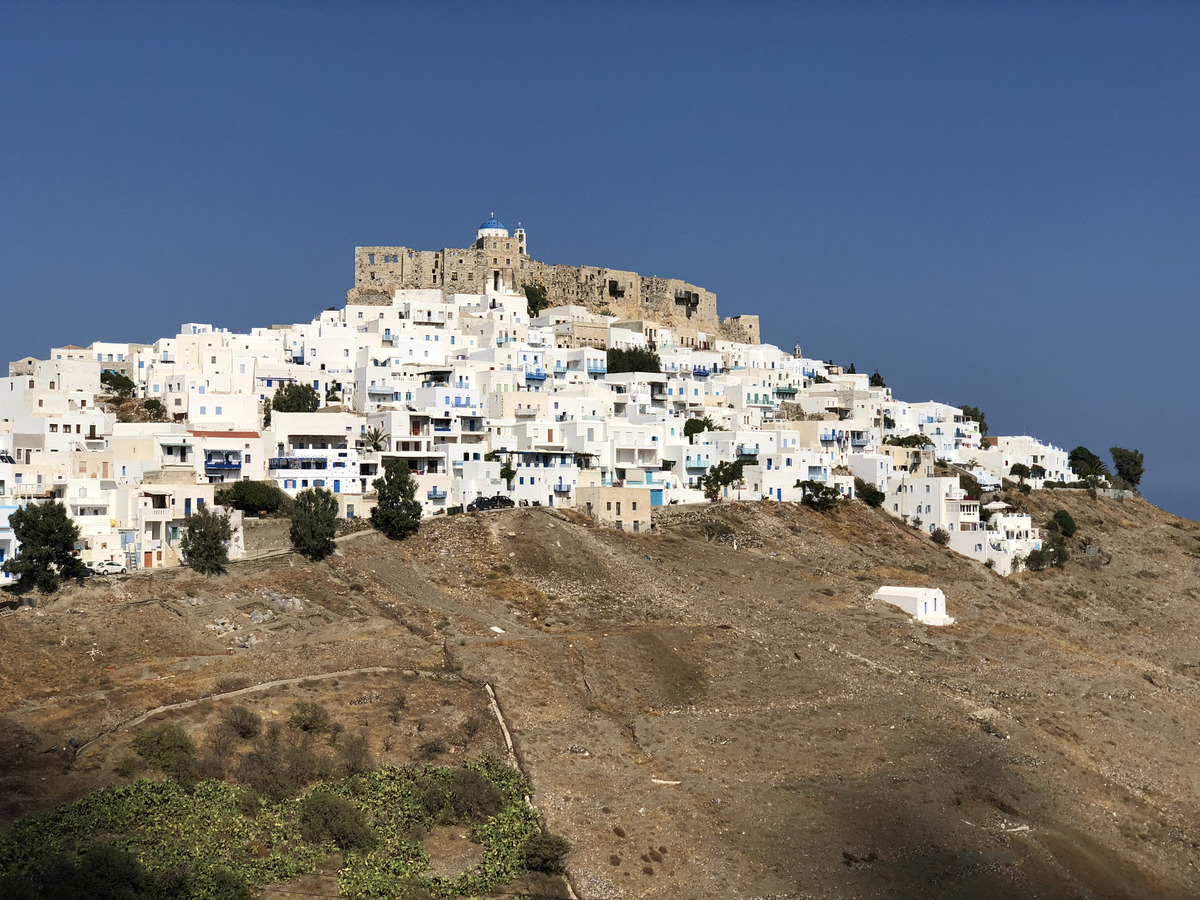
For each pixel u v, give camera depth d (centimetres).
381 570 18350
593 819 12138
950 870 12131
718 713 14950
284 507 19900
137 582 16338
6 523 16275
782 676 16138
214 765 12019
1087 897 12131
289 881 10481
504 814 11794
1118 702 16775
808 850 12119
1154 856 13112
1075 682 17288
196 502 18188
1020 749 14725
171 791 11331
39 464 18562
